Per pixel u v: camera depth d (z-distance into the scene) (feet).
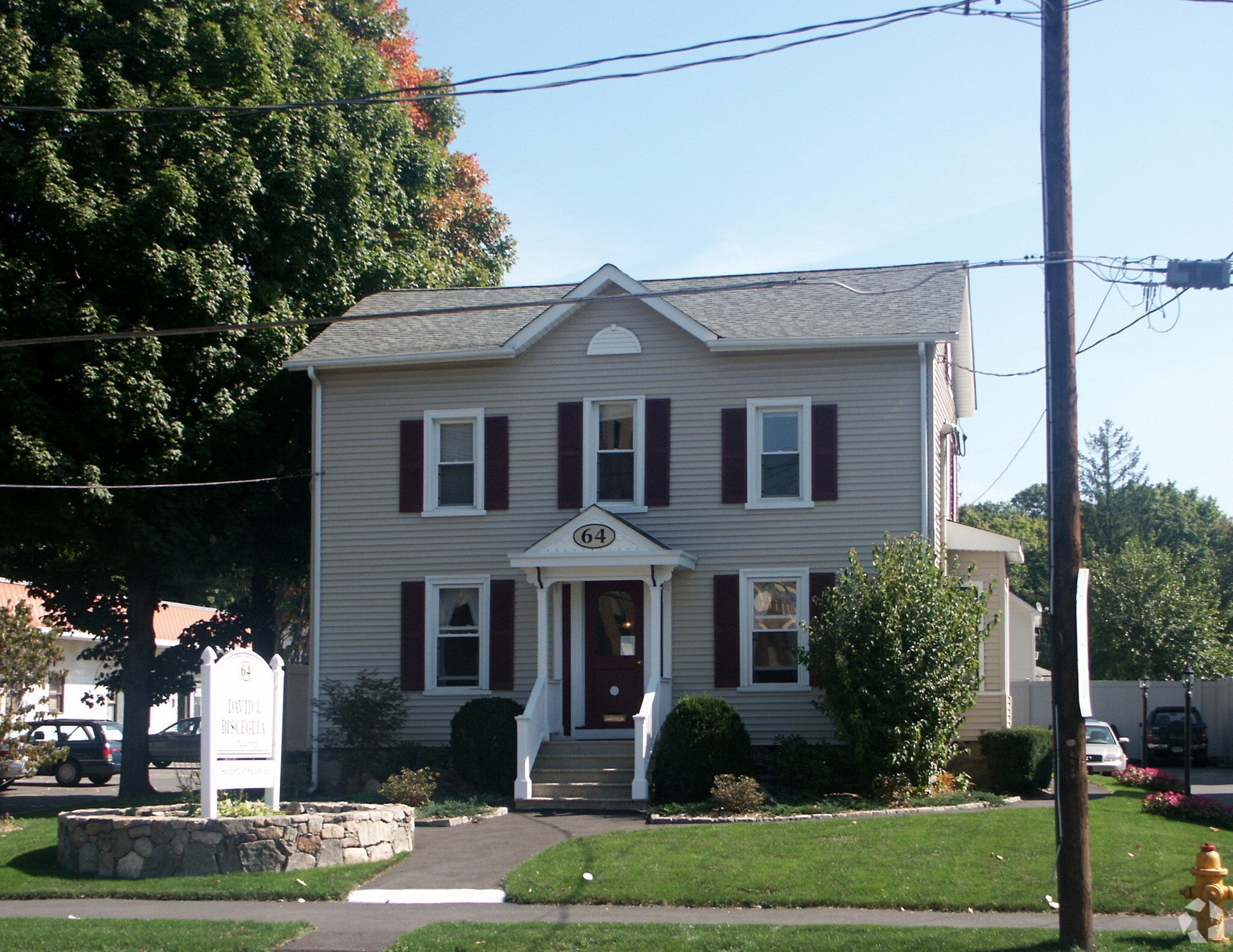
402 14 130.11
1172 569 150.51
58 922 38.42
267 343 76.74
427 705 72.54
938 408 72.69
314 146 81.76
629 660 71.36
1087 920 33.55
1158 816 56.59
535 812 61.26
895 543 64.08
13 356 66.85
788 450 70.69
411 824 51.24
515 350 72.38
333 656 74.02
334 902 42.14
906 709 60.29
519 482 73.10
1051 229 36.60
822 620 65.21
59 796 90.27
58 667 131.64
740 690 68.80
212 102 75.05
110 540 73.26
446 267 110.22
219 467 76.74
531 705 65.46
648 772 63.21
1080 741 34.50
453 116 131.85
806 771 63.98
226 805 50.47
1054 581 35.60
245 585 116.06
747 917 38.27
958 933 34.86
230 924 37.70
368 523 74.59
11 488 67.72
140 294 71.61
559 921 37.96
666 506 70.90
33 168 67.26
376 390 75.46
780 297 76.79
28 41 70.38
